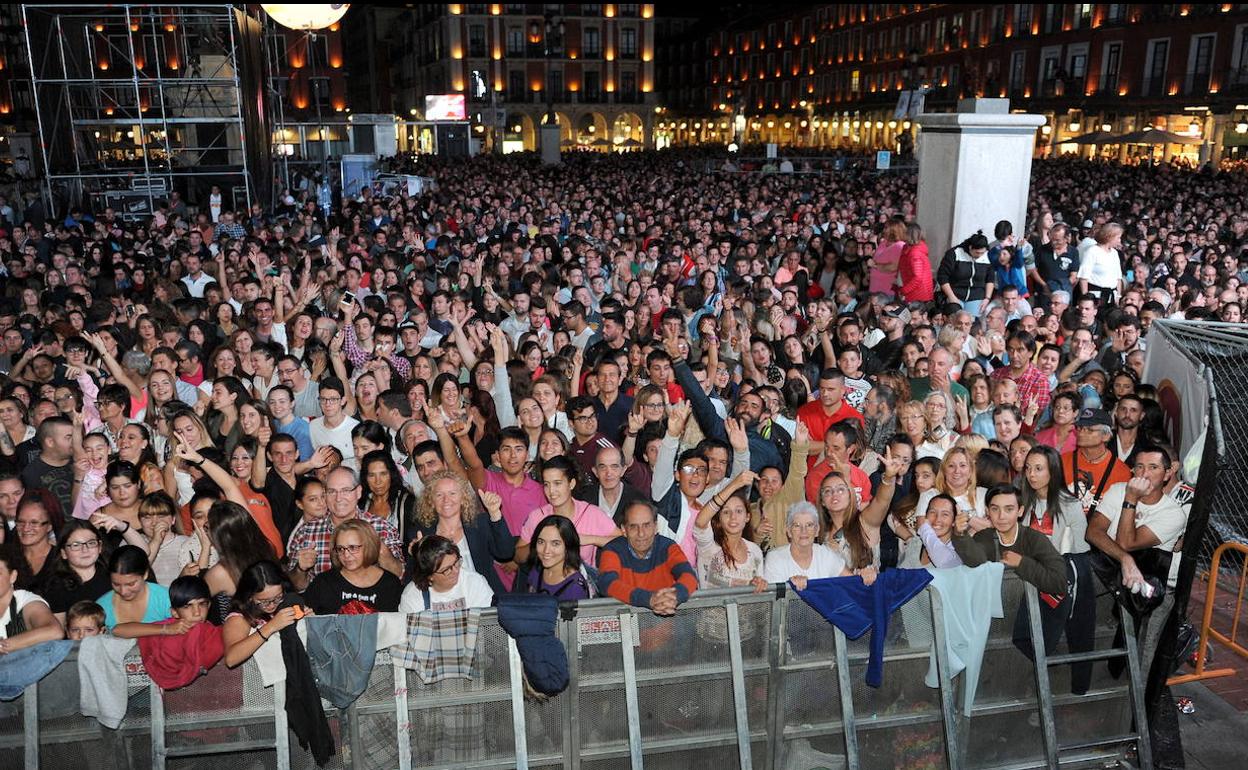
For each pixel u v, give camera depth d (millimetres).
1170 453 5125
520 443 5234
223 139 26328
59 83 21312
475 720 4164
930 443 5996
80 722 3965
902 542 5273
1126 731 4781
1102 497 5445
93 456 5598
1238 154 37719
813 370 7723
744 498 5062
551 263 12477
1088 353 7551
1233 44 37625
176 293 10922
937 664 4445
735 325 8234
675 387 6723
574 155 55438
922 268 10367
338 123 38188
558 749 4234
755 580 4301
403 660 4074
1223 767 4797
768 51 77125
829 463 5613
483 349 7715
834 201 21938
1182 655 4934
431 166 37344
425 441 5332
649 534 4395
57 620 4273
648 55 77375
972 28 52438
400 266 12500
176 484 5641
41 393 6777
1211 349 6648
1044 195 24109
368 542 4375
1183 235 14672
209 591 4250
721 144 75500
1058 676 4695
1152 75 41438
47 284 11133
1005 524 4625
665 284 11211
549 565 4395
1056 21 46469
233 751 4047
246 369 7844
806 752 4418
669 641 4234
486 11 72750
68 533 4500
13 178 31344
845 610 4312
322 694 4047
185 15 24219
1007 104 12016
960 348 7590
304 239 15820
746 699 4320
